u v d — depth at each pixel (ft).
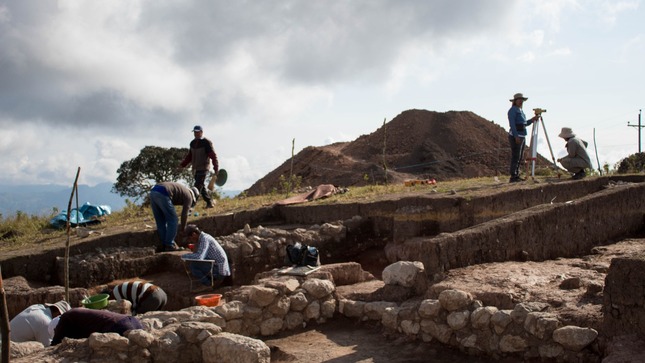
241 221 41.01
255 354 17.35
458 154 119.03
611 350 15.48
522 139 41.78
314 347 20.93
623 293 15.90
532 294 19.42
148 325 19.60
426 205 34.60
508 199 35.27
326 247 35.14
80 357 16.78
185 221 37.45
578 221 29.53
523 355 17.65
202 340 18.56
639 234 33.60
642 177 43.16
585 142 42.29
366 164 109.29
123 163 125.59
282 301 22.70
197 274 30.63
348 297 24.35
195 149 44.86
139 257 34.83
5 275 32.14
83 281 32.60
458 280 21.93
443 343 19.84
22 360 16.44
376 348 20.48
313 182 107.55
